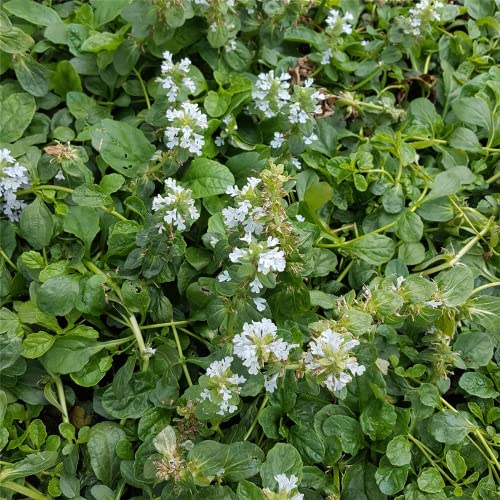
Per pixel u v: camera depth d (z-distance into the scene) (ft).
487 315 1.03
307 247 0.93
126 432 0.95
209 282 0.99
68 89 1.18
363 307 0.92
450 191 1.12
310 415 0.97
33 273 1.00
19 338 0.92
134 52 1.17
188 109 1.01
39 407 0.97
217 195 1.08
